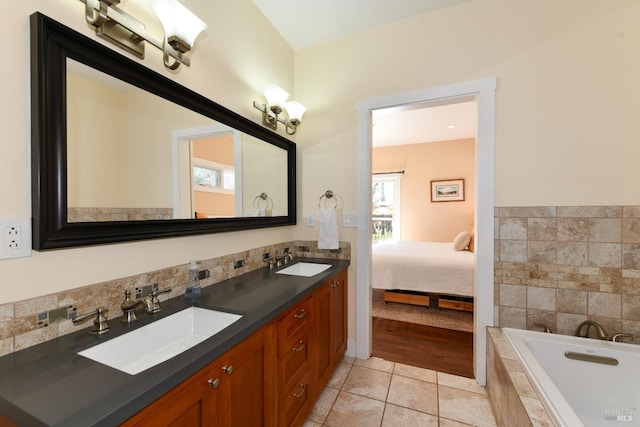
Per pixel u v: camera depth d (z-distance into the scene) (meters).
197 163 1.49
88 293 0.99
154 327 1.08
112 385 0.67
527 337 1.67
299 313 1.46
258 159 2.01
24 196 0.84
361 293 2.27
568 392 1.53
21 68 0.84
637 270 1.61
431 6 1.98
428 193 5.34
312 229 2.46
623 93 1.62
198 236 1.49
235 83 1.79
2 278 0.79
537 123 1.78
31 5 0.86
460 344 2.52
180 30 1.17
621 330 1.64
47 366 0.75
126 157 1.13
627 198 1.62
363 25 2.19
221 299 1.32
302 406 1.50
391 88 2.16
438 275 3.18
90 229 0.97
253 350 1.09
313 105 2.44
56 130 0.88
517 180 1.82
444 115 3.82
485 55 1.89
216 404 0.89
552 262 1.77
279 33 2.27
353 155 2.31
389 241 5.50
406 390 1.86
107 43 1.06
